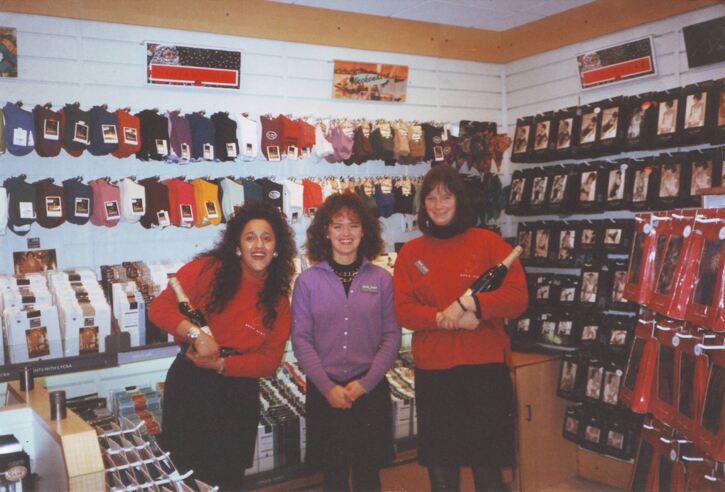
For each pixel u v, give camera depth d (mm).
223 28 4062
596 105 4266
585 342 4156
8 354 2902
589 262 4355
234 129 3971
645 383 2186
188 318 2227
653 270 2207
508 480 3809
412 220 4855
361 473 2547
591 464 4117
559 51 4859
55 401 1432
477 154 4941
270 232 2297
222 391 2285
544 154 4543
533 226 4711
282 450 3258
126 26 3816
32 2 3480
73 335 3012
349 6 4457
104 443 1561
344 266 2570
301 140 4191
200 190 3820
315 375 2475
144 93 3902
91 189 3549
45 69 3588
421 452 2615
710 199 2586
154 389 3311
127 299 3201
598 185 4195
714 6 3838
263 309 2309
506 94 5375
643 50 4207
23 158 3561
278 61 4363
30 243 3580
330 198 2570
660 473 2215
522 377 3939
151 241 3951
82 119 3488
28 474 1460
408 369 4027
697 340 1936
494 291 2438
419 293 2600
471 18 4875
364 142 4391
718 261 1831
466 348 2502
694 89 3697
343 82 4598
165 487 1368
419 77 5000
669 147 3939
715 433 1767
